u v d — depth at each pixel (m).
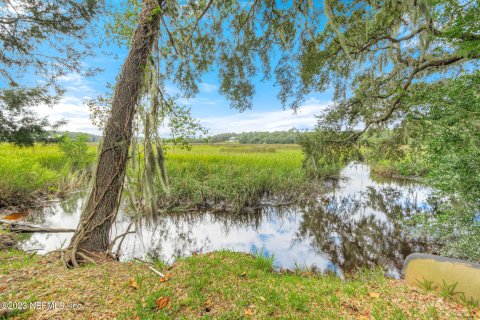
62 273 2.65
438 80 6.27
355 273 4.24
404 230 6.50
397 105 6.87
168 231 6.70
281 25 5.38
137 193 4.21
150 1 4.12
